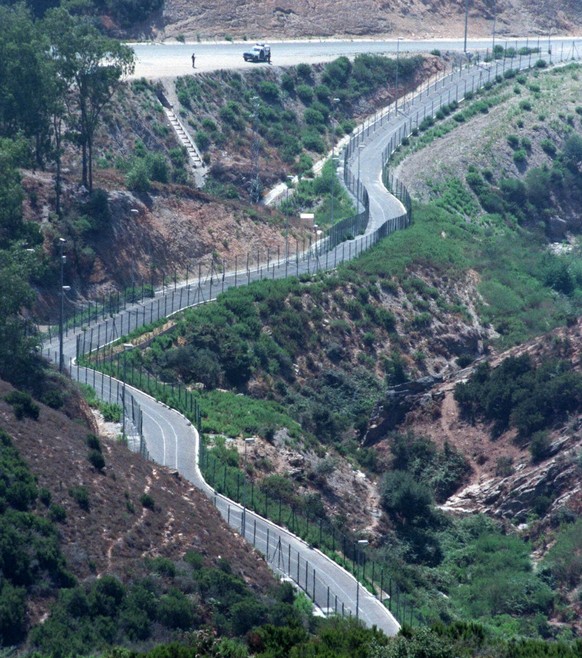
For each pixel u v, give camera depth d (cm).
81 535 15312
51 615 13838
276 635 13412
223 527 17338
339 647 13225
